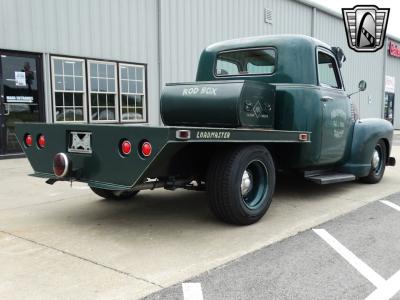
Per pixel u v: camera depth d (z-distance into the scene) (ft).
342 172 19.84
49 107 30.71
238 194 13.30
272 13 51.34
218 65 18.88
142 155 11.53
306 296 9.12
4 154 28.76
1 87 28.22
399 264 11.03
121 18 34.91
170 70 39.27
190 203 17.13
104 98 34.30
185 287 9.43
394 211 16.33
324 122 17.17
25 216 15.02
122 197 17.62
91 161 12.66
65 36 31.30
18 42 28.73
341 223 14.60
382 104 81.05
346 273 10.37
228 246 12.05
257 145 14.03
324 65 17.90
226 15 44.83
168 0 38.50
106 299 8.83
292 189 20.25
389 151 22.43
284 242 12.50
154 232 13.26
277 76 17.01
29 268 10.39
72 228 13.62
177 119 16.07
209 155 14.14
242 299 8.94
